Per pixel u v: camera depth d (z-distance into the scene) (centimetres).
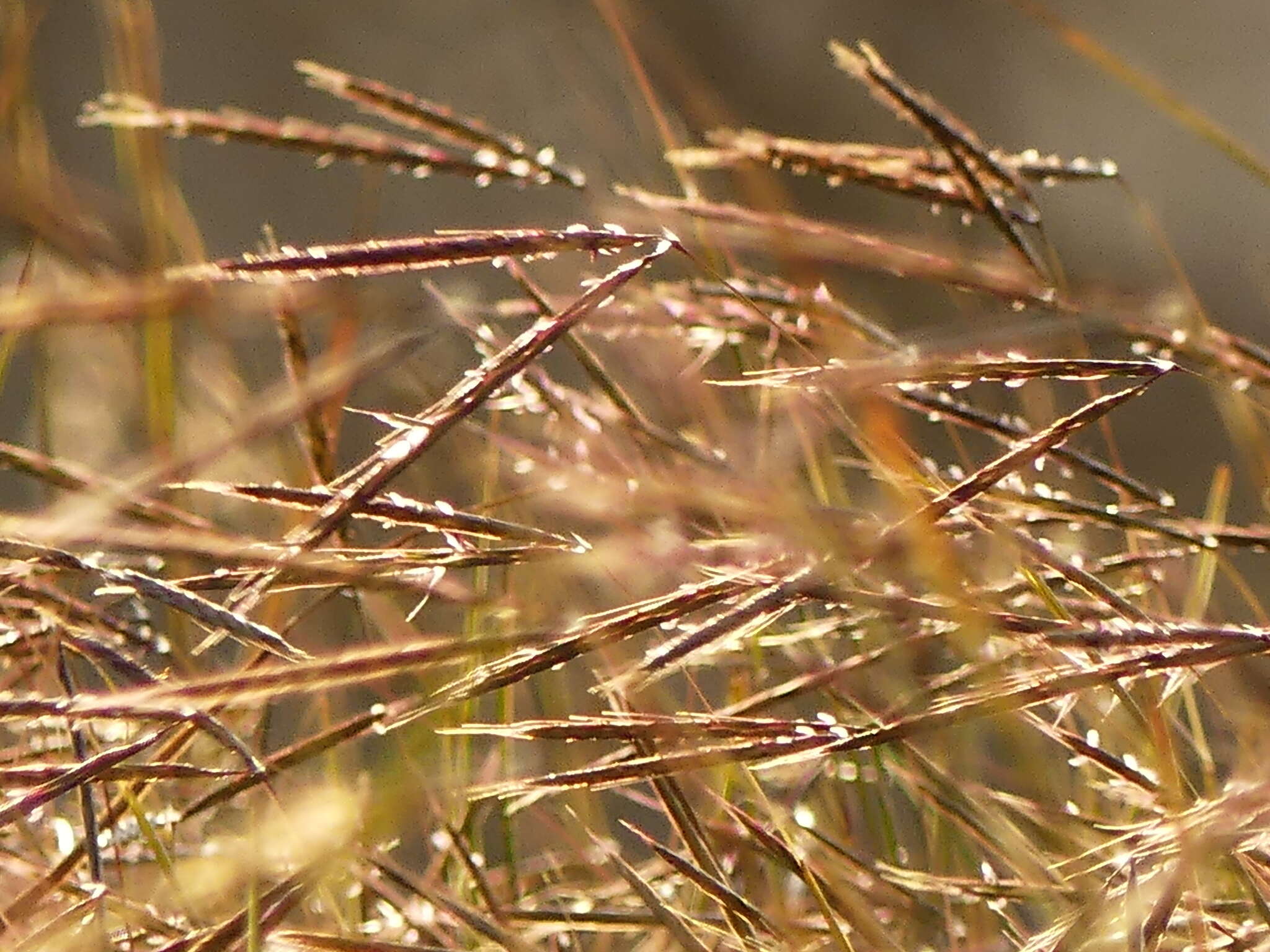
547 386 57
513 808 58
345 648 58
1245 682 57
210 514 58
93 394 59
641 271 53
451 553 54
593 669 56
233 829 58
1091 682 54
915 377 55
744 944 55
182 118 57
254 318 57
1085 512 56
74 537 53
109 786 56
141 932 56
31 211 56
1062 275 58
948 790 57
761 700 56
